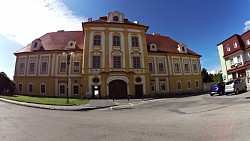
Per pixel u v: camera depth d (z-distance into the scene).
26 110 13.86
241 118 7.50
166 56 40.84
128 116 10.61
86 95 28.20
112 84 29.92
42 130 7.08
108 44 31.31
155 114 10.88
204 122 7.43
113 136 6.03
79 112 13.46
